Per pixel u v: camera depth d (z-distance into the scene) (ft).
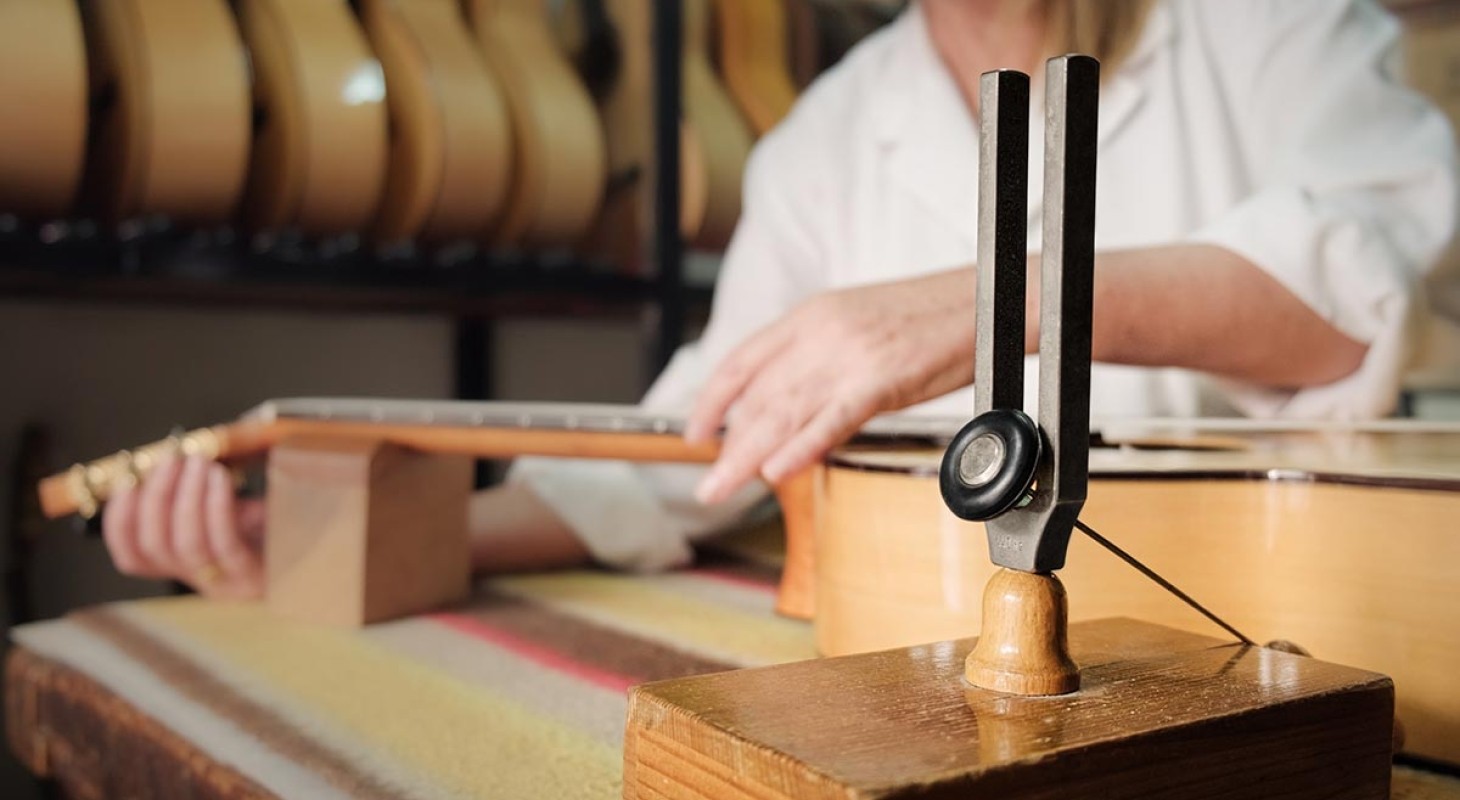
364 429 2.68
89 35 4.10
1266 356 2.66
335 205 4.48
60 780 2.34
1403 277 2.65
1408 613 1.62
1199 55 3.52
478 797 1.54
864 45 4.47
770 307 4.22
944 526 1.89
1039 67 3.55
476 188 4.78
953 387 2.31
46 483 2.81
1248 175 3.46
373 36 4.83
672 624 2.53
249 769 1.66
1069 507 1.21
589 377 6.61
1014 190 1.26
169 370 5.12
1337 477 1.69
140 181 4.08
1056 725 1.12
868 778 0.98
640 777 1.22
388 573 2.59
